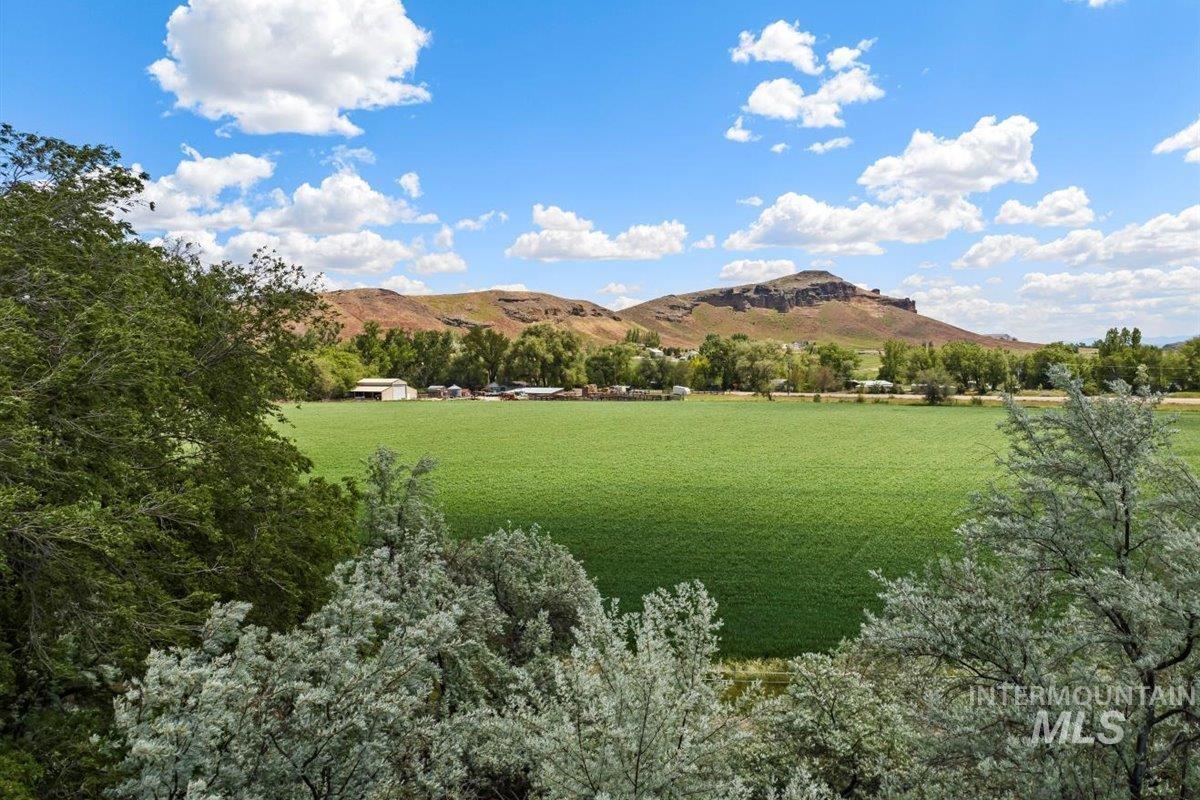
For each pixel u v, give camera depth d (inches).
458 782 340.5
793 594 1035.3
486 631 520.7
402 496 692.7
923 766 312.3
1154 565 308.7
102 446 445.1
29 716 345.7
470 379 6663.4
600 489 2001.7
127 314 466.6
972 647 305.7
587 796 276.5
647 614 375.6
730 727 335.0
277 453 705.6
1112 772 268.8
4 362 370.9
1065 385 323.9
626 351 6756.9
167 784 230.1
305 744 264.2
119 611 374.0
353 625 312.8
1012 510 326.6
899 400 5359.3
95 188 527.2
